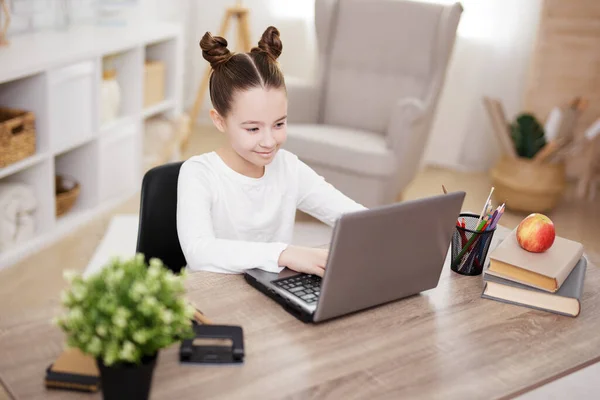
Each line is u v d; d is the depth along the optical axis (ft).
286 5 15.64
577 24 12.79
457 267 4.80
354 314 4.13
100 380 3.23
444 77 11.16
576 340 4.07
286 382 3.43
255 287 4.34
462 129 14.64
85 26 12.17
